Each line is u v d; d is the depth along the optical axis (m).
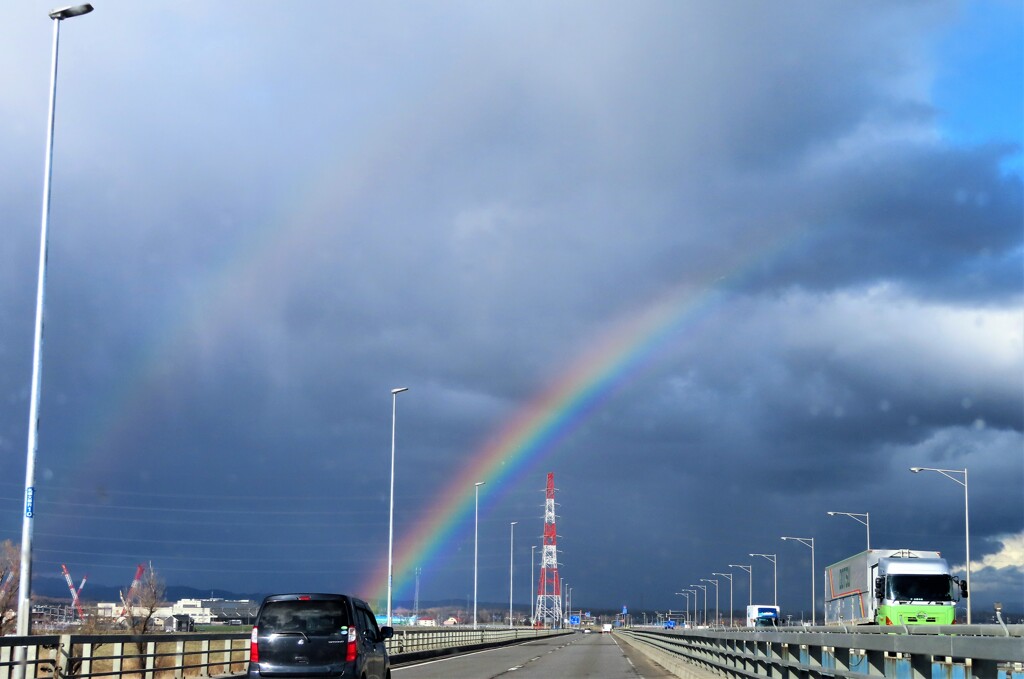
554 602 179.50
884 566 57.91
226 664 28.92
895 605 56.53
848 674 12.70
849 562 68.06
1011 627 37.00
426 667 44.12
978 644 8.42
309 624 20.38
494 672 39.34
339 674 20.17
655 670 41.00
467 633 72.75
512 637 98.00
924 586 56.78
